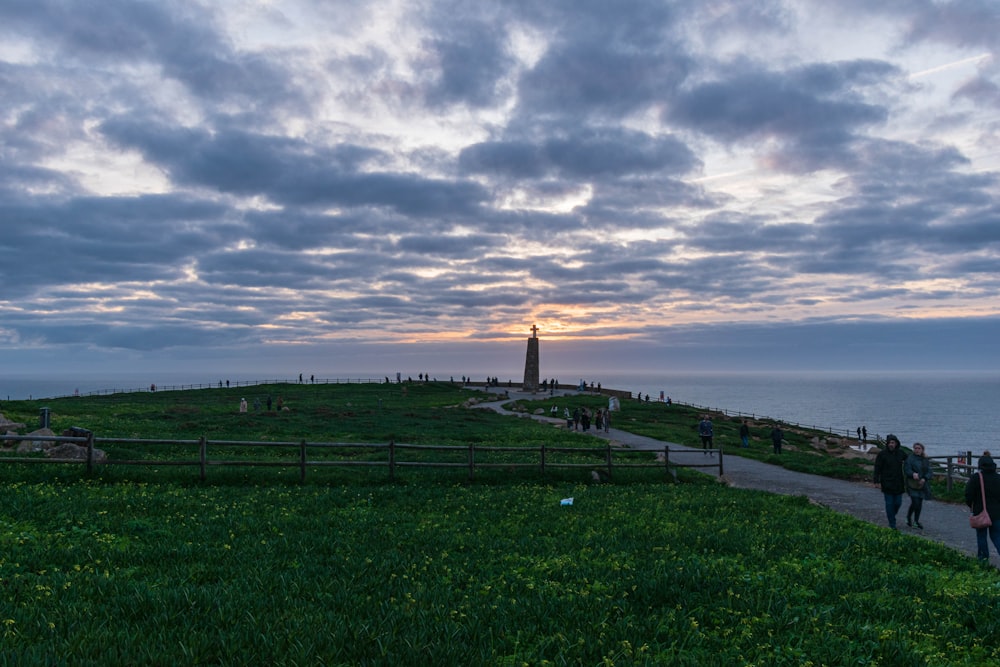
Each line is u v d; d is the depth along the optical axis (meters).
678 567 11.23
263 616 7.75
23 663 5.93
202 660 6.52
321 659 6.52
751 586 10.24
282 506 17.31
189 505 16.59
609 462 26.27
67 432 26.33
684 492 23.25
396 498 19.80
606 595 9.52
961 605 9.73
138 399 88.00
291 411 60.34
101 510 15.24
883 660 7.45
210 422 45.88
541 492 22.20
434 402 87.00
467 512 17.55
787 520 17.91
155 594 8.55
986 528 13.91
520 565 11.56
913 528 18.61
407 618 7.98
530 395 107.69
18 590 8.59
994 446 176.12
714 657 7.18
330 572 10.34
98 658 6.26
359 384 124.81
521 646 7.43
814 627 8.27
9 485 18.30
